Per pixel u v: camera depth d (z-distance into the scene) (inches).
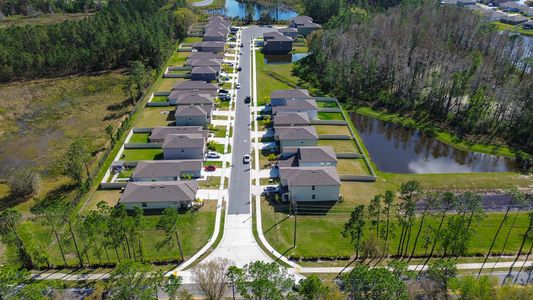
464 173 3580.2
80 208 3088.1
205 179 3435.0
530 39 6973.4
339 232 2849.4
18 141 4160.9
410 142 4173.2
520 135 4060.0
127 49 6048.2
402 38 5664.4
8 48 5674.2
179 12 7313.0
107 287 2187.5
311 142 3804.1
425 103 4699.8
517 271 2498.8
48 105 4926.2
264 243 2760.8
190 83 5029.5
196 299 2306.8
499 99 4188.0
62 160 3786.9
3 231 2455.7
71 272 2524.6
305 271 2522.1
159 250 2694.4
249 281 2175.2
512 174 3563.0
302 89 5000.0
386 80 5142.7
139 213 2529.5
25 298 2010.3
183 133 3927.2
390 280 1930.4
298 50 6653.5
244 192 3280.0
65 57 5703.7
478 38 5856.3
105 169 3572.8
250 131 4192.9
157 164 3395.7
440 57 5152.6
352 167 3619.6
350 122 4446.4
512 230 2851.9
